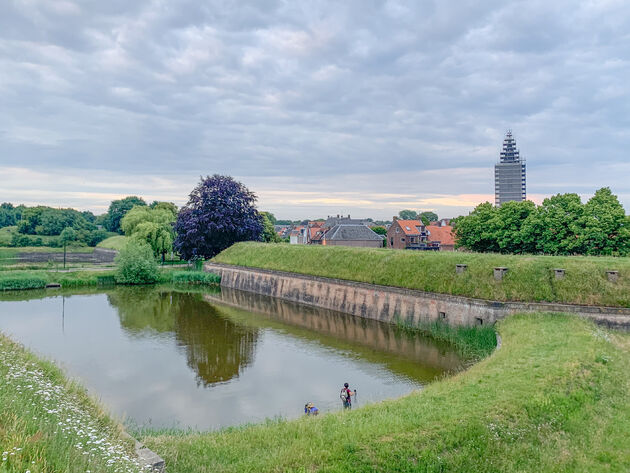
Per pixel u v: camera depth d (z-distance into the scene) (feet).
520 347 77.46
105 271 222.69
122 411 70.74
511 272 111.55
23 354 59.16
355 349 104.53
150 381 84.38
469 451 45.32
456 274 119.65
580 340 78.48
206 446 45.39
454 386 61.72
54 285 203.41
